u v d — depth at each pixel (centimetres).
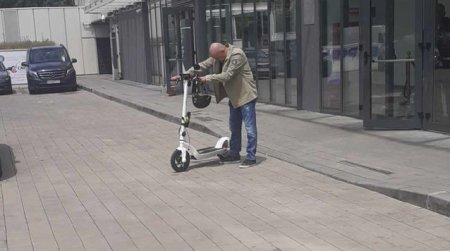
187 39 1889
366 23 970
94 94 2330
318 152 862
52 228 586
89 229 579
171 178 788
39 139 1200
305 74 1267
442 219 560
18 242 546
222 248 509
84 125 1399
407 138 908
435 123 938
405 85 963
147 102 1752
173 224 584
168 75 1934
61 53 2619
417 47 939
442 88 923
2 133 1311
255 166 827
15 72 3175
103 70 3866
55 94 2444
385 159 781
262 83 1467
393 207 604
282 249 501
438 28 922
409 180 662
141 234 557
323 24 1191
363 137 941
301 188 698
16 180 814
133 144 1089
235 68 787
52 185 777
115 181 787
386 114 981
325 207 616
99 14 3353
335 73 1171
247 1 1509
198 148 999
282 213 604
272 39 1397
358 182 686
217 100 844
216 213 616
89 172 853
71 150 1051
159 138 1150
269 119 1190
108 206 661
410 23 946
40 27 3712
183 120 826
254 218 592
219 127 1159
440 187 616
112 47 3081
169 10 1892
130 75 2839
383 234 527
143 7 2455
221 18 1692
